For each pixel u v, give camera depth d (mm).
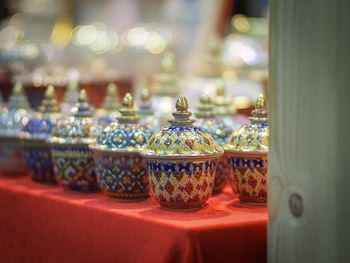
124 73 1677
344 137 625
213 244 692
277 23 680
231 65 1538
